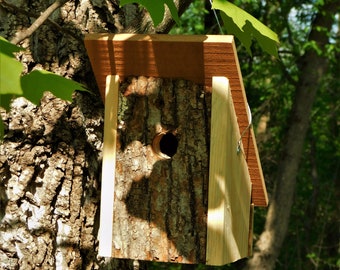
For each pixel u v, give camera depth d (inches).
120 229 134.5
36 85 105.8
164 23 142.6
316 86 532.7
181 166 133.1
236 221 143.1
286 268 657.6
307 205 674.2
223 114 129.7
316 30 538.3
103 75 138.0
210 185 129.7
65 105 142.7
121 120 136.3
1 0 124.9
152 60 132.2
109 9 152.4
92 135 144.7
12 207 138.5
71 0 148.6
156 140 135.2
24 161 139.5
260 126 586.9
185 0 144.5
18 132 140.3
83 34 148.0
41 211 139.3
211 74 131.1
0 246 137.9
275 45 119.2
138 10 158.1
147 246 133.3
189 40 126.7
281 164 526.0
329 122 694.5
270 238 520.7
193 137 133.1
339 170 709.9
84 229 142.1
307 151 719.1
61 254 139.6
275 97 553.9
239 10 111.2
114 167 135.1
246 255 164.1
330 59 546.3
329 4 533.6
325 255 695.7
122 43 131.1
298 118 527.2
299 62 549.0
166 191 133.3
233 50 125.7
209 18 423.8
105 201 134.8
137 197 134.4
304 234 692.7
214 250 129.2
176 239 132.2
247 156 155.9
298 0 526.9
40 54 144.0
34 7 146.3
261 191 172.1
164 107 134.6
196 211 132.0
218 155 129.6
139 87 135.9
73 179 141.9
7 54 89.5
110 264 145.7
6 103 104.3
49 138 140.9
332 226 701.3
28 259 137.9
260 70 542.9
